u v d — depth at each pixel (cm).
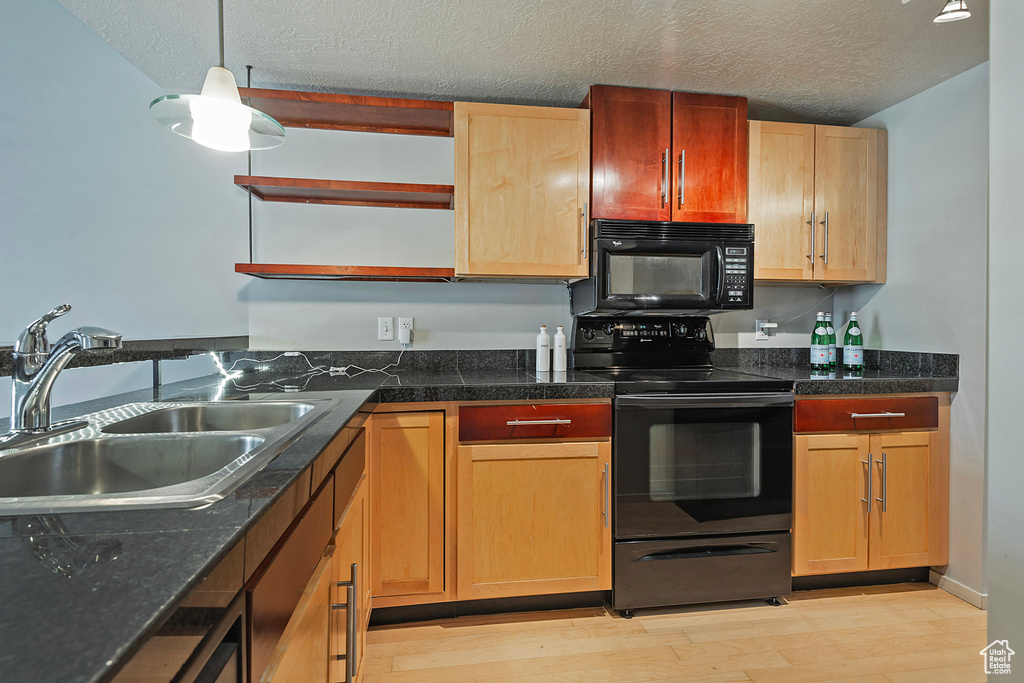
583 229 205
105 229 186
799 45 178
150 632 35
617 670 154
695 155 211
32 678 29
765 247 219
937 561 200
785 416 189
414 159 226
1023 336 84
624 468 181
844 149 225
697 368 236
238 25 164
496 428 176
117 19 160
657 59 188
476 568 176
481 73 198
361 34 170
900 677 151
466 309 233
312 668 85
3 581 41
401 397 172
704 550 186
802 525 192
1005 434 87
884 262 229
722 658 159
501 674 152
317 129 219
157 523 54
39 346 98
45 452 87
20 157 162
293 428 101
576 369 227
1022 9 86
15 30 160
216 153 212
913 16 161
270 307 219
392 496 174
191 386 175
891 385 195
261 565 63
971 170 194
